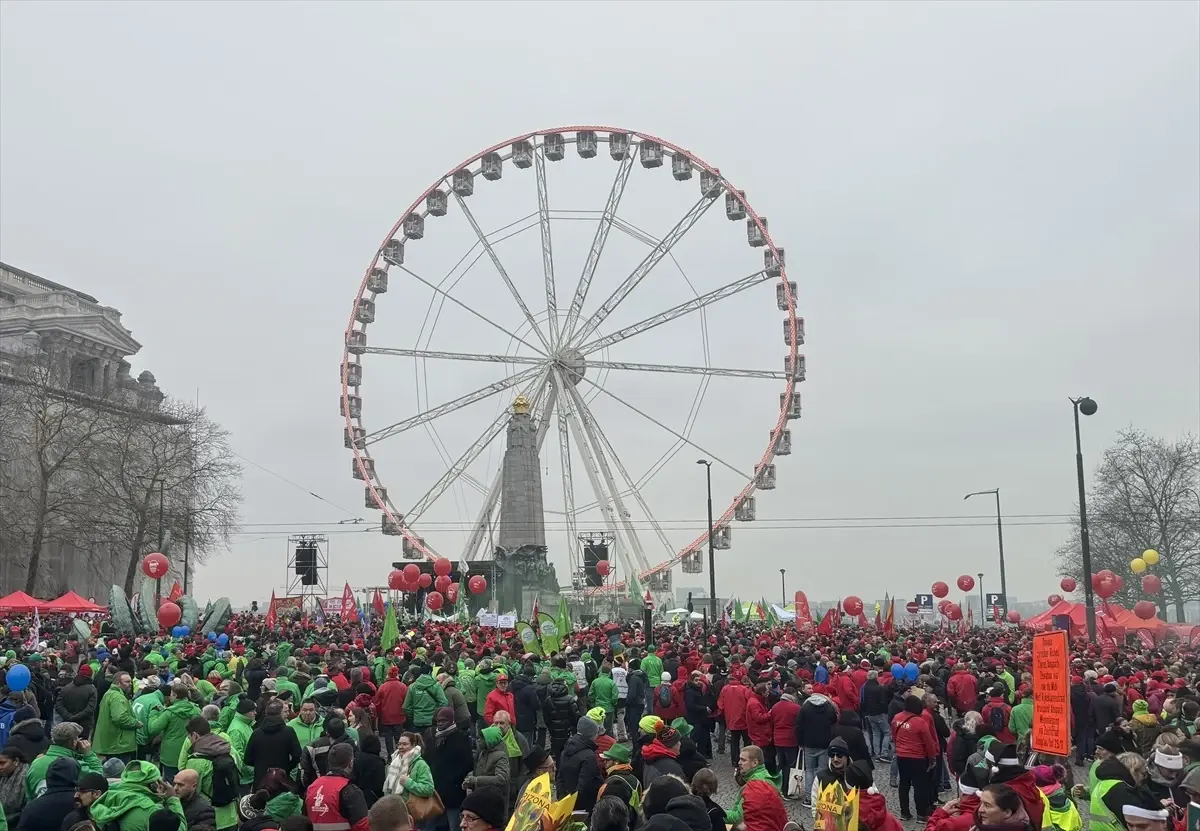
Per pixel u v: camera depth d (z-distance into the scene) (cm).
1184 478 11275
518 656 3659
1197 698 2505
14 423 11106
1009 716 2416
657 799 1334
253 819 1455
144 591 6247
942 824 1295
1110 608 6275
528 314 8869
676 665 3488
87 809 1447
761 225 8888
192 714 2169
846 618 9838
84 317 13675
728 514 8975
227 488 11469
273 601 7262
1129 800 1166
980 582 10994
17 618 7681
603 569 9100
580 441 8769
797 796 2623
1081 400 4922
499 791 1280
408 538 8931
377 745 1808
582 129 9094
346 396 9219
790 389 8875
